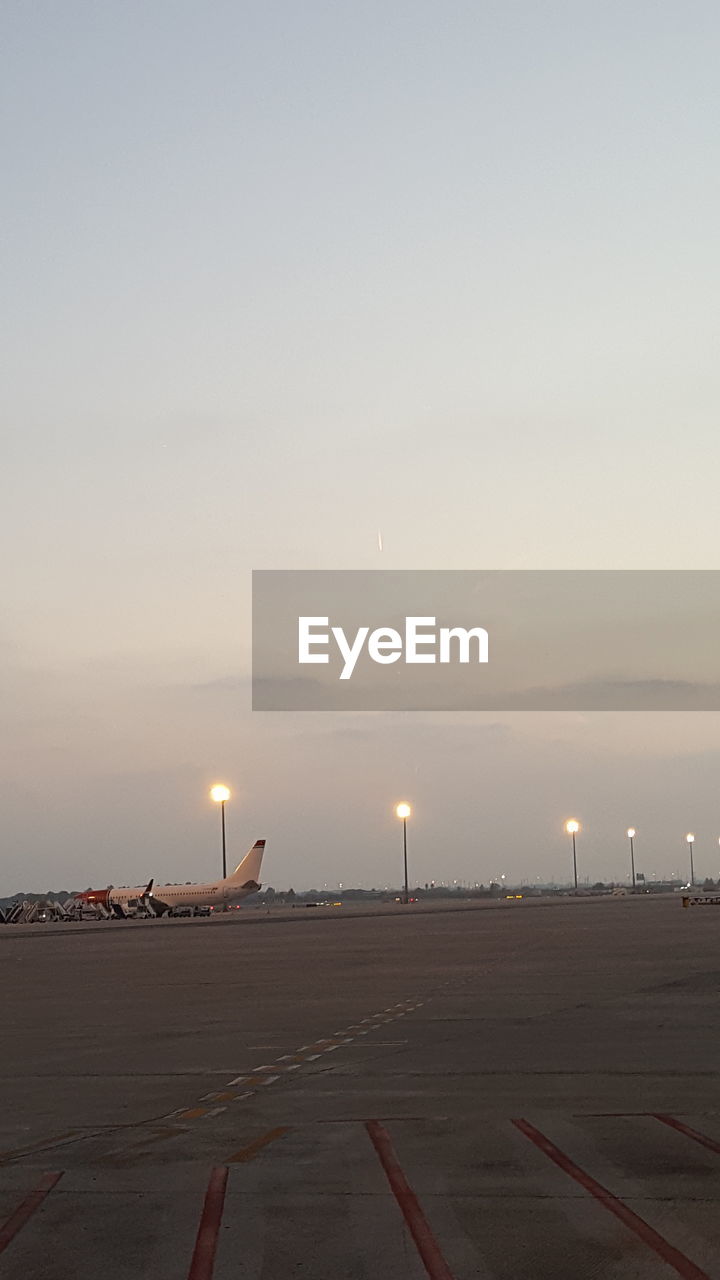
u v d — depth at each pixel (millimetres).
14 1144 14633
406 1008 30203
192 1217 11188
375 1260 9828
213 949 62375
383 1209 11367
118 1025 28047
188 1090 18578
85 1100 17812
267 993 35500
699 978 37344
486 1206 11422
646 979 37250
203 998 34469
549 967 42969
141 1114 16562
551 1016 27719
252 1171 13000
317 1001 32625
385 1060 21359
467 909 143125
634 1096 17281
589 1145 14055
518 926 81000
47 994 37406
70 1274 9562
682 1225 10688
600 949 52938
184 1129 15422
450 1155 13625
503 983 36812
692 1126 15102
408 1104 16938
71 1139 14875
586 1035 24266
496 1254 9922
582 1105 16625
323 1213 11266
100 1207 11578
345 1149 14039
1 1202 11812
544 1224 10781
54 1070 21047
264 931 86250
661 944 56000
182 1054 22766
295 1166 13203
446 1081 18922
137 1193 12102
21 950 67000
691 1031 24688
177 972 45625
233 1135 14969
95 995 36562
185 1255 10031
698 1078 18859
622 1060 20828
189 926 104688
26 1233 10734
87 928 106625
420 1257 9883
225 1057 22234
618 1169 12859
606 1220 10883
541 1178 12500
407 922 98000
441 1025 26406
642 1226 10672
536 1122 15453
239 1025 27375
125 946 68938
